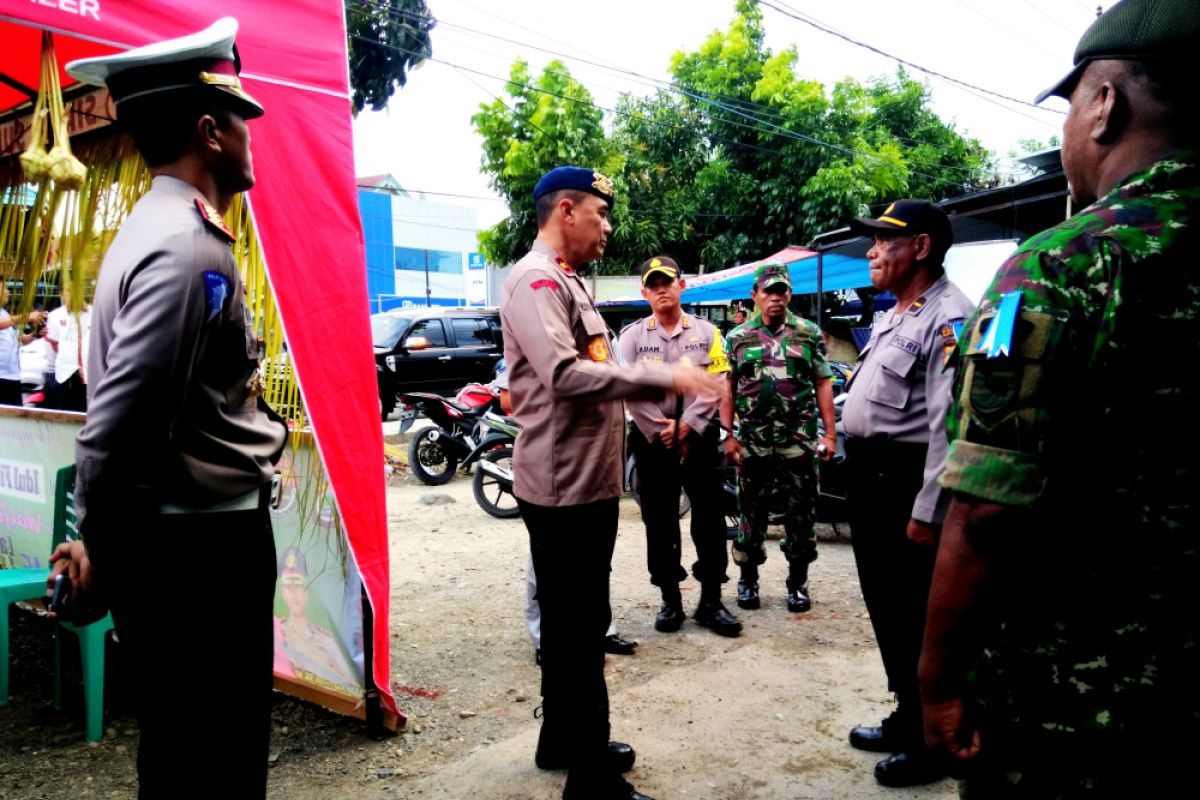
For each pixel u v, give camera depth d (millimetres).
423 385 12391
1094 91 1130
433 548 5410
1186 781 1025
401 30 8586
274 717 2918
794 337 4035
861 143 14945
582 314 2258
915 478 2449
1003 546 1052
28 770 2525
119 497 1416
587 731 2271
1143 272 1010
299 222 2541
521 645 3654
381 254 29672
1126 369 1010
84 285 3285
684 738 2764
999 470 1027
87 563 1554
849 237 8617
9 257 3555
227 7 2400
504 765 2582
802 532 4074
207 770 1612
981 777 1140
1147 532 1014
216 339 1562
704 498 3779
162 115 1564
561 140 14266
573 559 2270
